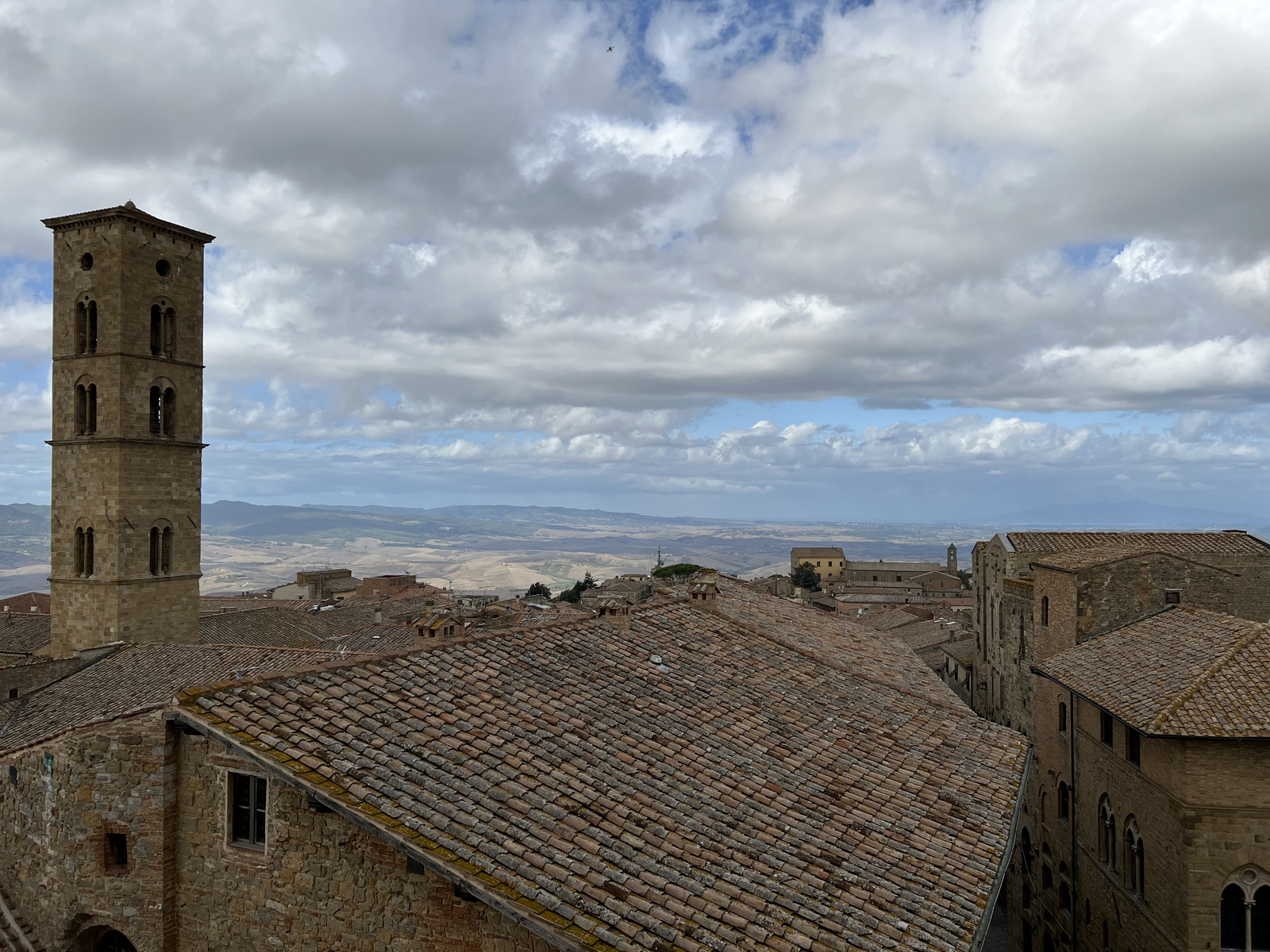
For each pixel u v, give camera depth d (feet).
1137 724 91.61
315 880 48.80
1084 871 118.42
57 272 211.41
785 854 53.21
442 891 45.70
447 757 51.62
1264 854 85.81
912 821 63.36
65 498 210.18
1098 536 184.34
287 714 51.08
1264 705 88.12
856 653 123.65
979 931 50.85
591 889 43.06
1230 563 136.87
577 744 59.21
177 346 217.56
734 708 76.33
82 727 54.65
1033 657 158.51
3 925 56.95
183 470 219.00
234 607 413.80
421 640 110.11
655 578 485.15
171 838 52.75
